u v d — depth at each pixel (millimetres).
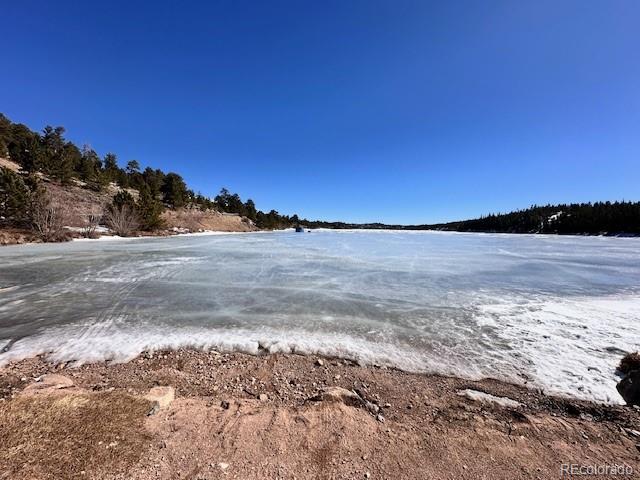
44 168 35656
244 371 3748
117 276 9672
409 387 3447
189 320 5652
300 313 6199
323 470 2027
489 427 2627
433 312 6418
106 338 4719
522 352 4449
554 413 2971
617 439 2494
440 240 33188
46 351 4234
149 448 2123
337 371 3828
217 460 2062
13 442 1987
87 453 1990
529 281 9844
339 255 16641
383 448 2271
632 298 7746
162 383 3346
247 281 9242
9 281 8812
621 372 3822
